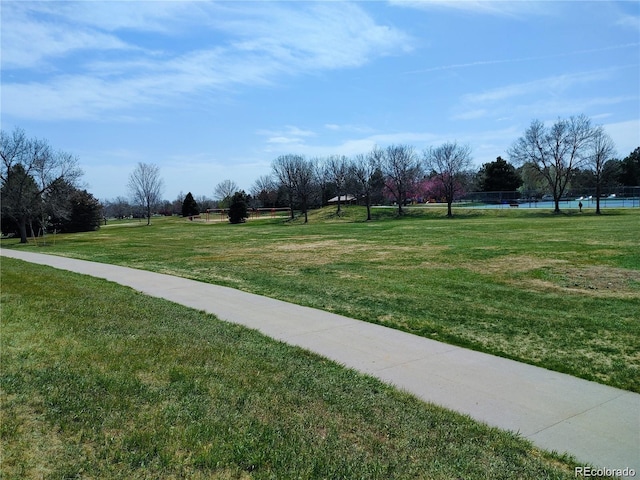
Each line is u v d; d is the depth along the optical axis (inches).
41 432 156.3
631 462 151.9
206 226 2559.1
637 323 332.2
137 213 5029.5
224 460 139.4
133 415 169.8
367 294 456.4
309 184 3097.9
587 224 1332.4
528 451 158.1
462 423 176.9
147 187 3157.0
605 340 293.4
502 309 382.9
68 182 1760.6
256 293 471.5
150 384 201.0
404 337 305.9
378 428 167.8
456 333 313.9
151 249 1055.6
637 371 240.2
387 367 247.9
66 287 467.8
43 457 140.3
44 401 180.7
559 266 601.9
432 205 3257.9
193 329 308.0
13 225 2169.0
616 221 1430.9
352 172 3366.1
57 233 2447.1
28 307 359.3
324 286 507.5
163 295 458.0
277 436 155.9
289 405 184.1
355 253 852.0
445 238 1067.3
